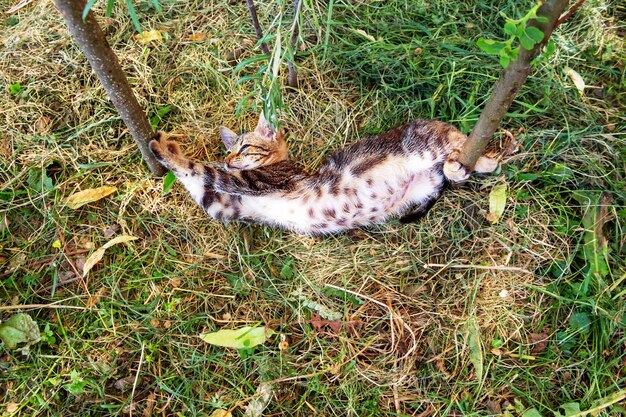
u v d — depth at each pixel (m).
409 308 0.92
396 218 0.99
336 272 0.95
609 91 1.06
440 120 1.02
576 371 0.87
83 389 0.87
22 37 1.12
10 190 1.00
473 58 1.07
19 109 1.06
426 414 0.86
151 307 0.93
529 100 1.04
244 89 1.08
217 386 0.88
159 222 0.98
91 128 1.05
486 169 0.97
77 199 0.99
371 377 0.88
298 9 0.77
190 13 1.15
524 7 1.11
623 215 0.94
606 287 0.89
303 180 0.98
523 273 0.92
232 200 0.98
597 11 1.11
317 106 1.07
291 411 0.86
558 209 0.96
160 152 0.91
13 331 0.89
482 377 0.87
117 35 1.12
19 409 0.86
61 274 0.95
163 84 1.10
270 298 0.94
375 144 0.96
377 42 1.08
